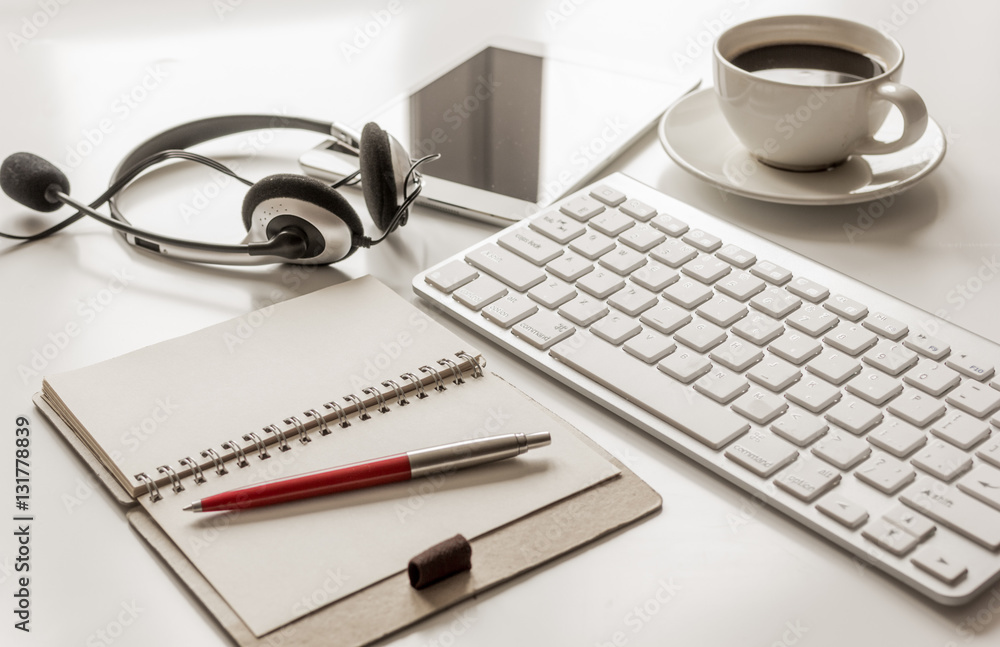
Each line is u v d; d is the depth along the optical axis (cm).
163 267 80
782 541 56
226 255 77
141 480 58
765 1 129
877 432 61
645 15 126
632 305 72
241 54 117
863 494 57
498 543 55
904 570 53
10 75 109
